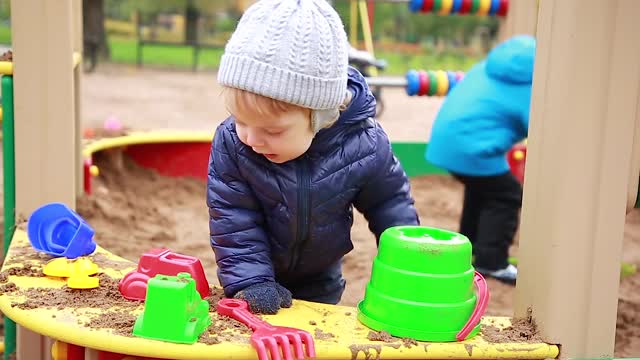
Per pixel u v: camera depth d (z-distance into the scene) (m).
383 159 1.68
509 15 3.83
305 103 1.45
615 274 1.54
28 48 2.11
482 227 3.06
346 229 1.77
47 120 2.14
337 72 1.48
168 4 15.21
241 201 1.63
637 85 1.50
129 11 14.97
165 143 4.01
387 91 9.68
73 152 2.18
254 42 1.43
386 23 15.57
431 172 4.61
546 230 1.53
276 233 1.70
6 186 2.19
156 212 3.56
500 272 3.06
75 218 1.83
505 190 3.04
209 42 13.91
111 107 7.48
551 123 1.52
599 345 1.55
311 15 1.45
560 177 1.50
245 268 1.61
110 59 11.66
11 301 1.55
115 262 1.82
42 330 1.44
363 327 1.51
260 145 1.49
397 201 1.74
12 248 1.91
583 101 1.48
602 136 1.50
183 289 1.39
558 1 1.49
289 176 1.61
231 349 1.39
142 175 3.97
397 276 1.47
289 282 1.92
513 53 3.05
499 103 3.03
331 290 1.97
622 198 1.52
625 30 1.48
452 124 3.08
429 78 3.65
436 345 1.44
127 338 1.39
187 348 1.38
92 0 10.52
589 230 1.52
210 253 3.12
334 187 1.64
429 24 15.56
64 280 1.69
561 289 1.52
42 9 2.11
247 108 1.45
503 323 1.58
